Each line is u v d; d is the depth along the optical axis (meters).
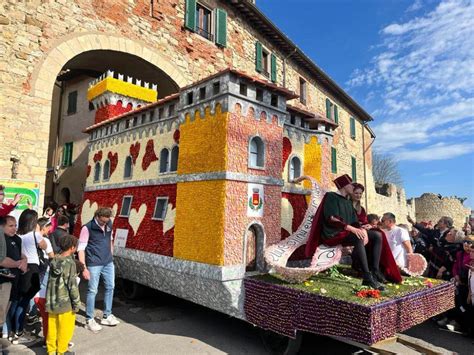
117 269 6.53
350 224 4.30
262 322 4.08
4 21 8.22
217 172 4.45
